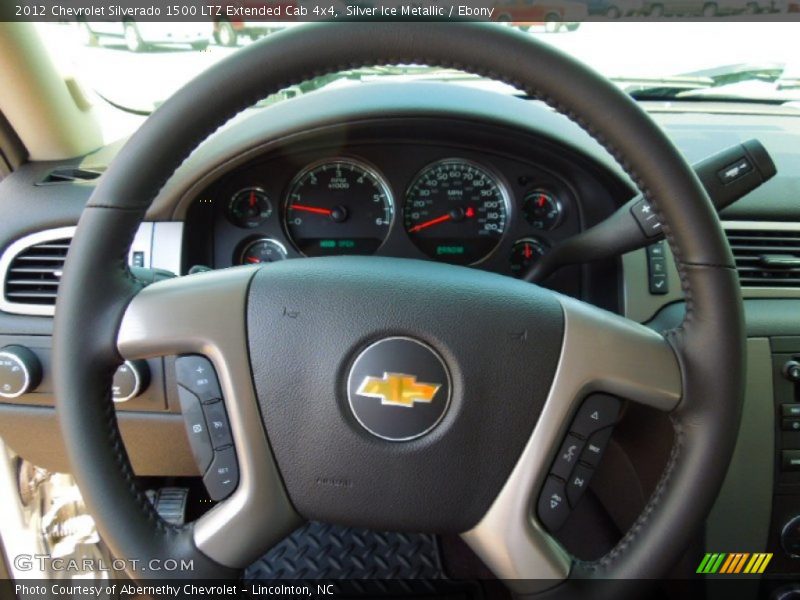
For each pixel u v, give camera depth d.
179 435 1.30
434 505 0.81
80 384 0.75
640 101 1.61
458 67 0.71
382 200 1.42
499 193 1.42
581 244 1.12
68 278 0.75
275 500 0.81
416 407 0.79
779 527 1.27
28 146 1.40
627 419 1.20
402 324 0.79
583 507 1.60
